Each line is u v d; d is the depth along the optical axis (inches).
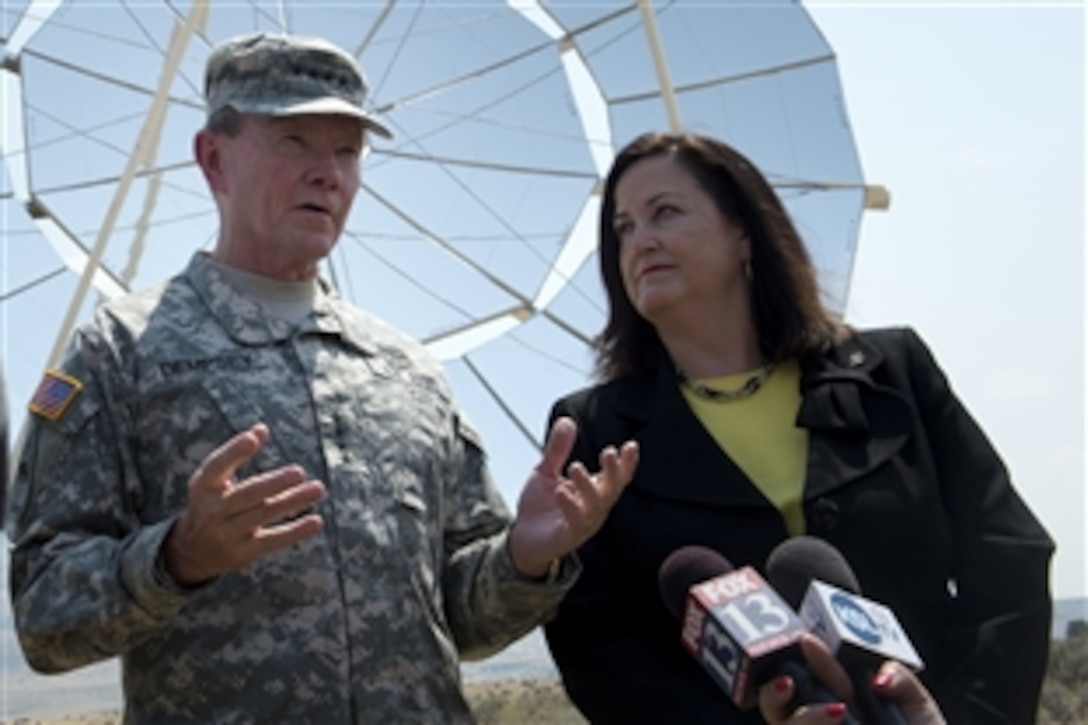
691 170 151.9
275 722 125.0
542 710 406.9
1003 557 136.5
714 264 149.7
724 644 100.7
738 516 137.7
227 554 108.1
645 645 141.3
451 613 143.3
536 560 130.5
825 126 372.2
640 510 142.3
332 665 127.3
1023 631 132.2
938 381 147.9
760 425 145.3
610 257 157.8
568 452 133.8
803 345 148.2
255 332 138.9
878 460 138.6
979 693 128.1
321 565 129.5
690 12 395.2
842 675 95.3
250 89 144.6
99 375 131.7
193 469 130.7
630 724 136.4
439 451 144.4
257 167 143.9
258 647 126.3
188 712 126.0
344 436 136.3
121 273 355.3
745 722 131.9
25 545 126.0
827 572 109.3
